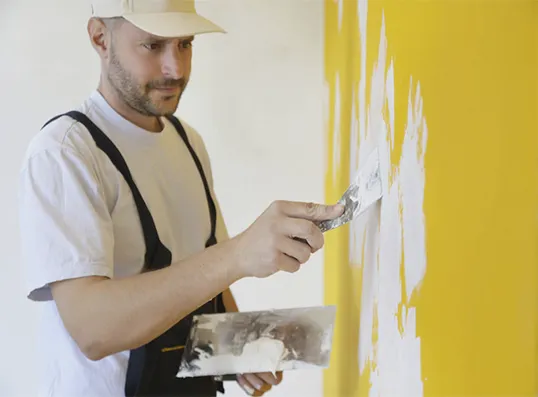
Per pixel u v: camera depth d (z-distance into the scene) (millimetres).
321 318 1540
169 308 1318
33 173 1441
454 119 861
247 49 2816
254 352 1537
